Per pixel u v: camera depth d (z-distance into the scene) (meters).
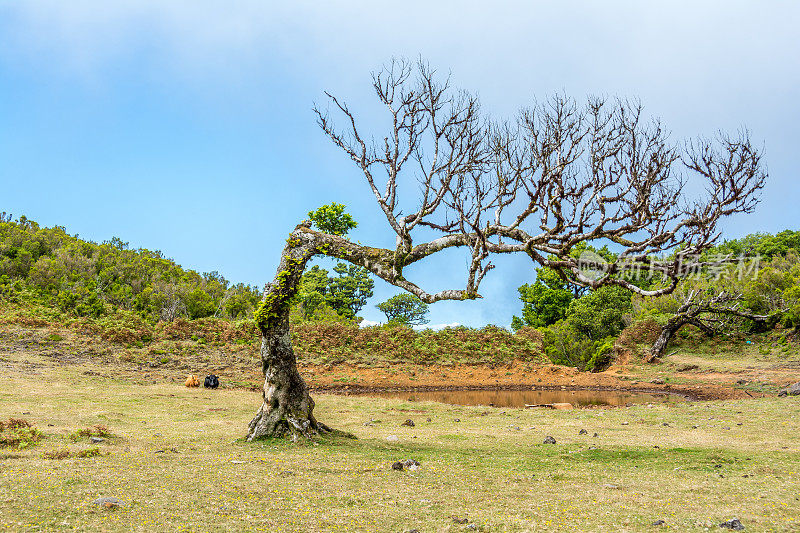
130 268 63.88
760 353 34.53
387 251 12.68
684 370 32.97
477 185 11.29
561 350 42.91
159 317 48.97
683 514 6.13
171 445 10.41
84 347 30.14
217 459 9.04
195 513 5.79
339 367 34.16
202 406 17.81
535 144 12.88
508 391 29.38
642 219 12.31
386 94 12.58
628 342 38.78
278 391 11.59
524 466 9.06
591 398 25.56
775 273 39.62
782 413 15.75
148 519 5.49
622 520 5.90
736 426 13.86
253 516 5.80
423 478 7.98
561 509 6.35
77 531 5.03
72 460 8.38
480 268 11.55
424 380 32.28
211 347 34.38
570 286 64.81
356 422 15.57
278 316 11.80
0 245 59.06
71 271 57.41
